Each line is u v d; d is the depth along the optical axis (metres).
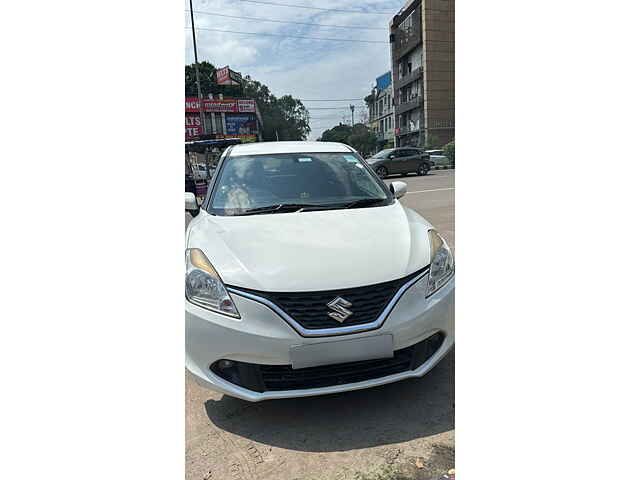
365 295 1.81
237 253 1.95
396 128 27.73
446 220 6.28
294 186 2.64
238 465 1.69
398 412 1.96
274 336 1.74
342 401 2.06
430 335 1.92
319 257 1.92
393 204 2.61
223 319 1.77
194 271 1.91
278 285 1.79
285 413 1.99
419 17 25.03
